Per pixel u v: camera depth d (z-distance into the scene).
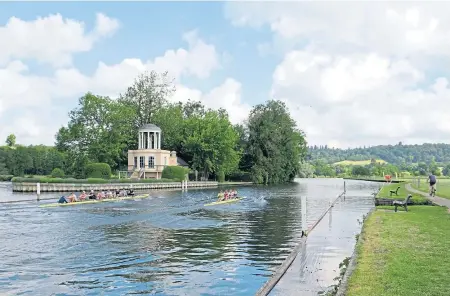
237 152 117.62
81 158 98.38
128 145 117.12
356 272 13.91
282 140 125.38
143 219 35.81
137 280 16.89
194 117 124.38
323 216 35.25
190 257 20.88
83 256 21.16
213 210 43.78
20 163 151.88
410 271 13.87
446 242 18.97
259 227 31.06
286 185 111.38
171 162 110.62
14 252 22.14
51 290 15.66
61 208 44.66
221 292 15.45
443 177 151.75
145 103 122.69
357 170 199.00
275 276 15.51
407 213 31.62
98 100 100.81
